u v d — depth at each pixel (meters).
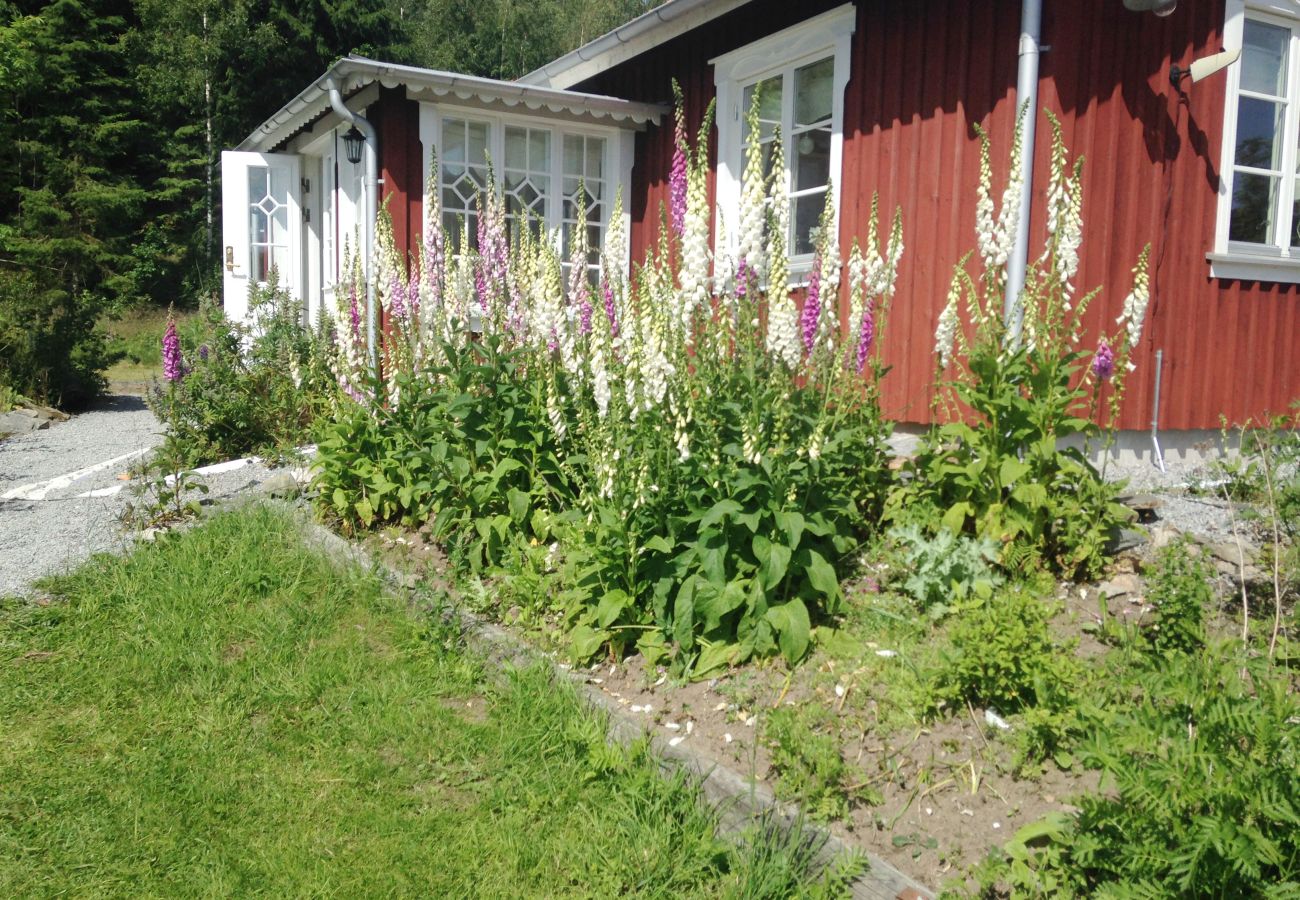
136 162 25.56
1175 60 6.06
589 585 4.00
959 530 4.16
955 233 6.31
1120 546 4.24
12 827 3.06
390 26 28.86
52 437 10.25
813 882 2.71
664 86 9.36
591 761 3.25
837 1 7.25
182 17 24.88
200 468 7.01
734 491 3.68
